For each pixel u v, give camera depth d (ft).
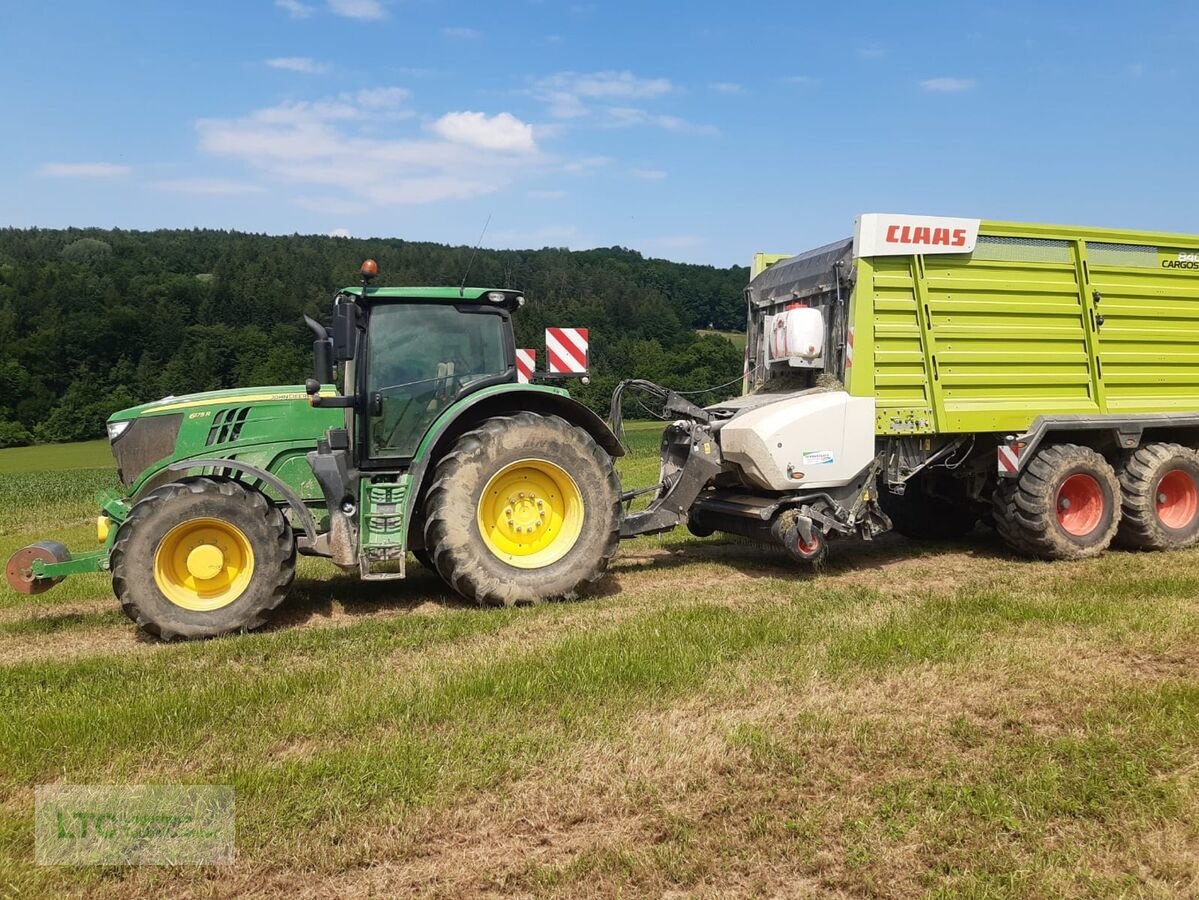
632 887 9.01
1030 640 16.11
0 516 66.74
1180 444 27.45
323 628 18.52
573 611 19.33
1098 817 10.18
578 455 20.48
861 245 22.29
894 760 11.57
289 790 10.79
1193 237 26.32
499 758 11.55
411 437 20.31
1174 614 17.39
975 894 8.74
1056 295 24.64
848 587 21.31
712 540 29.07
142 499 18.34
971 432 23.89
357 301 20.25
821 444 22.21
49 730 12.60
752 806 10.46
